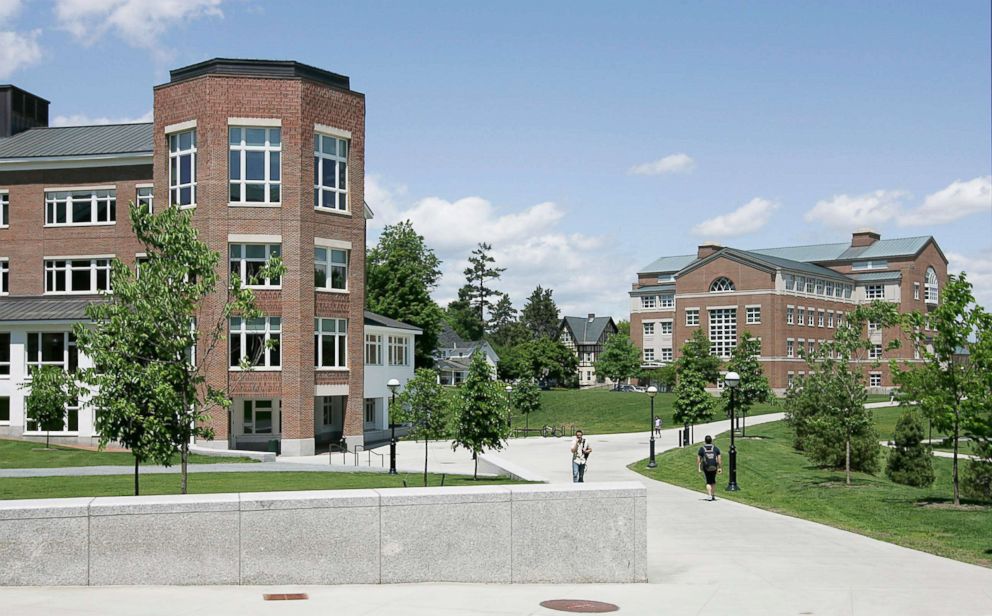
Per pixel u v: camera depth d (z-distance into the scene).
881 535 20.00
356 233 46.53
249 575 12.34
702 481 34.31
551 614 11.02
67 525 11.90
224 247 42.75
